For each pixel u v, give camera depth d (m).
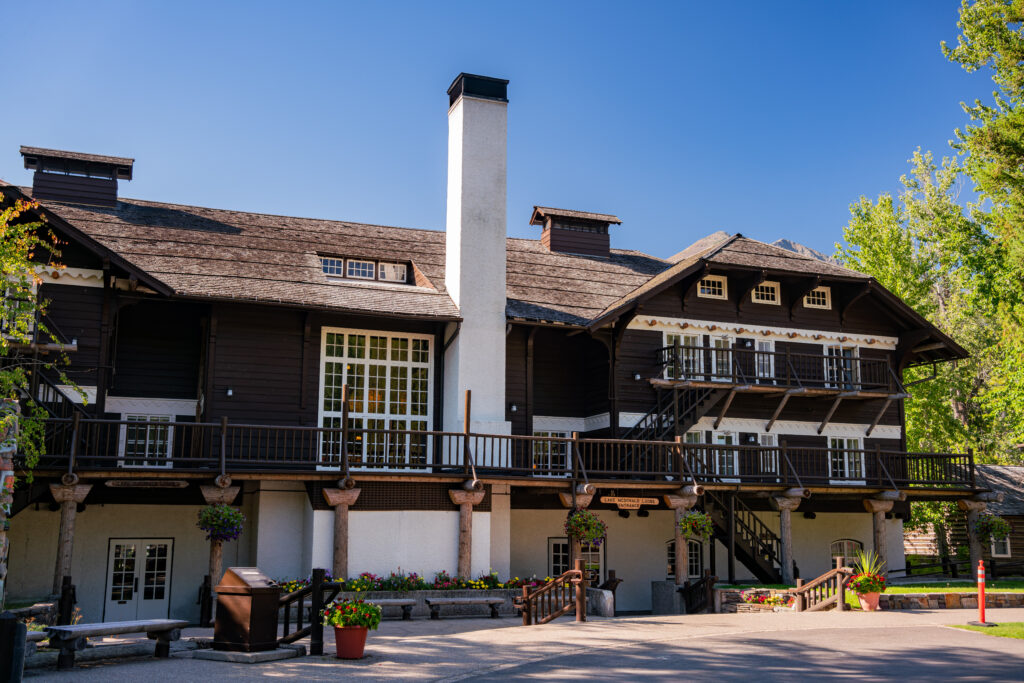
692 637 15.13
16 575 20.59
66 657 11.24
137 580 21.80
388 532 21.11
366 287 24.25
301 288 23.06
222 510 19.05
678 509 23.70
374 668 11.67
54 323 20.56
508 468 21.94
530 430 25.31
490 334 24.08
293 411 22.86
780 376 28.64
